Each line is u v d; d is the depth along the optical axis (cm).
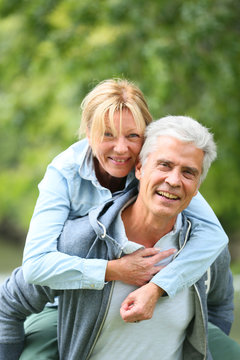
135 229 353
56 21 1073
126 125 358
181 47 1016
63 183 372
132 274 339
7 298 377
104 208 357
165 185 330
